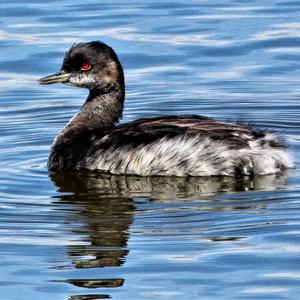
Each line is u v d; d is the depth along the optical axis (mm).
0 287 12461
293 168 16094
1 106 19906
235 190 15297
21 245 13523
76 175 16281
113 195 15289
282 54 21938
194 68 21453
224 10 24266
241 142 15742
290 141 17594
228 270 12688
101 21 23625
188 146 15875
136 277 12602
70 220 14305
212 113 19422
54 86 20984
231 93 20250
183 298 12078
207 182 15695
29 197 15289
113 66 17375
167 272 12688
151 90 20484
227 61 21734
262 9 24297
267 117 19078
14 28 23219
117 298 12109
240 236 13594
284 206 14562
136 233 13773
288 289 12227
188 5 24562
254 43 22391
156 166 16031
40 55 21938
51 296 12195
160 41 22547
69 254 13250
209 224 14008
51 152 16797
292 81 20734
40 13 24109
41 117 19328
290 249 13172
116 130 16625
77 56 17391
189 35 22859
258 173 15766
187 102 19891
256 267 12742
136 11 24266
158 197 15133
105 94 17422
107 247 13391
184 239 13539
